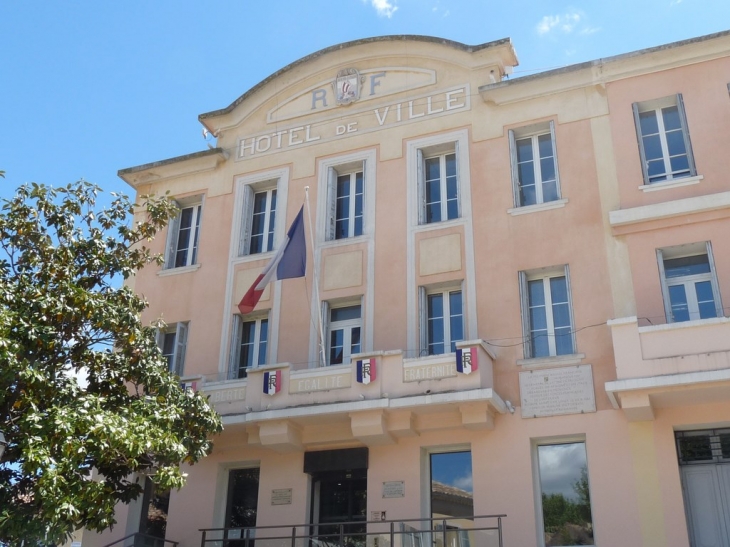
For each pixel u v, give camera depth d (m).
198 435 13.96
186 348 19.11
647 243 15.97
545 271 16.70
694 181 16.12
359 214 19.08
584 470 15.03
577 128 17.53
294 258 17.48
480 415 15.12
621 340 14.44
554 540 14.72
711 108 16.59
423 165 18.83
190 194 20.91
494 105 18.42
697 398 14.23
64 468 11.38
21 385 12.22
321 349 16.86
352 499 16.50
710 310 15.34
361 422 15.62
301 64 20.61
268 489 16.86
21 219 13.66
